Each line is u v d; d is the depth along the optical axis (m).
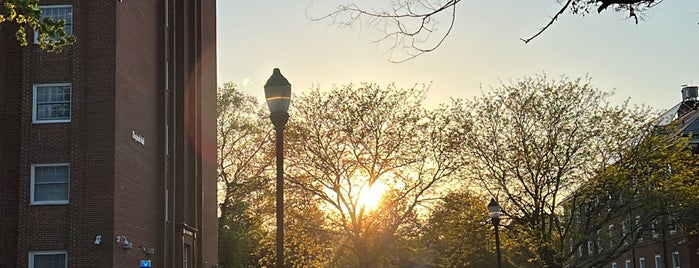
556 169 41.91
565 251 43.81
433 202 43.62
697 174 43.44
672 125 43.91
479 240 44.16
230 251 59.09
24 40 19.09
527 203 42.19
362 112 43.28
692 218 42.22
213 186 45.97
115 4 28.75
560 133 42.16
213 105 46.94
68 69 28.48
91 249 27.38
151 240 32.16
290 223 43.06
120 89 28.89
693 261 51.50
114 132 28.12
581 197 42.41
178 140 36.47
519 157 41.78
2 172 28.09
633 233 44.91
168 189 34.75
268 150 46.81
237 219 61.50
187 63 38.78
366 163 43.34
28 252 27.55
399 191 43.56
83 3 28.77
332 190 43.56
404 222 43.75
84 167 27.91
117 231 27.91
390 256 44.84
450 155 43.12
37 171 28.06
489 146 42.72
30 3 18.00
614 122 42.47
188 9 40.16
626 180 41.38
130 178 29.66
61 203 27.80
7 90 28.42
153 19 33.72
